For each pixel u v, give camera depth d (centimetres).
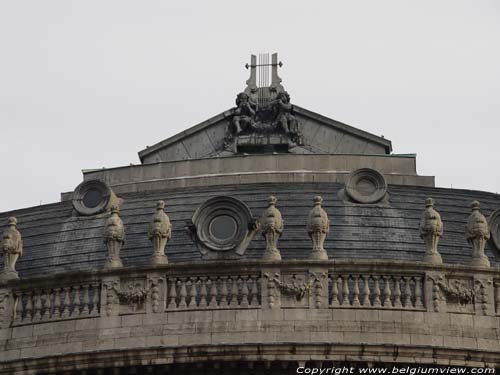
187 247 9094
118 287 8612
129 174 10175
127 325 8544
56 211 9725
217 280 8562
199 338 8469
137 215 9444
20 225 9681
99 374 8419
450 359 8375
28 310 8688
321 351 8312
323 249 8719
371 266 8550
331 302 8512
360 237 9106
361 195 9338
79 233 9444
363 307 8500
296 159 10044
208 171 10069
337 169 10069
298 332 8456
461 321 8544
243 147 10350
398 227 9188
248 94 10575
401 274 8575
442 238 9169
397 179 10119
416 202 9444
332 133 10519
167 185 10038
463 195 9638
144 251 9150
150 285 8581
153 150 10625
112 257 8750
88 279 8644
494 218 9175
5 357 8619
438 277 8581
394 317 8500
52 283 8681
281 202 9338
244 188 9569
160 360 8362
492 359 8419
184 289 8562
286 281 8531
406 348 8338
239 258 8925
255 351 8325
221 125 10525
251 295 8525
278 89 10594
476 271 8619
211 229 9094
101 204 9556
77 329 8581
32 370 8481
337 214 9238
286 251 8994
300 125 10512
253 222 9056
